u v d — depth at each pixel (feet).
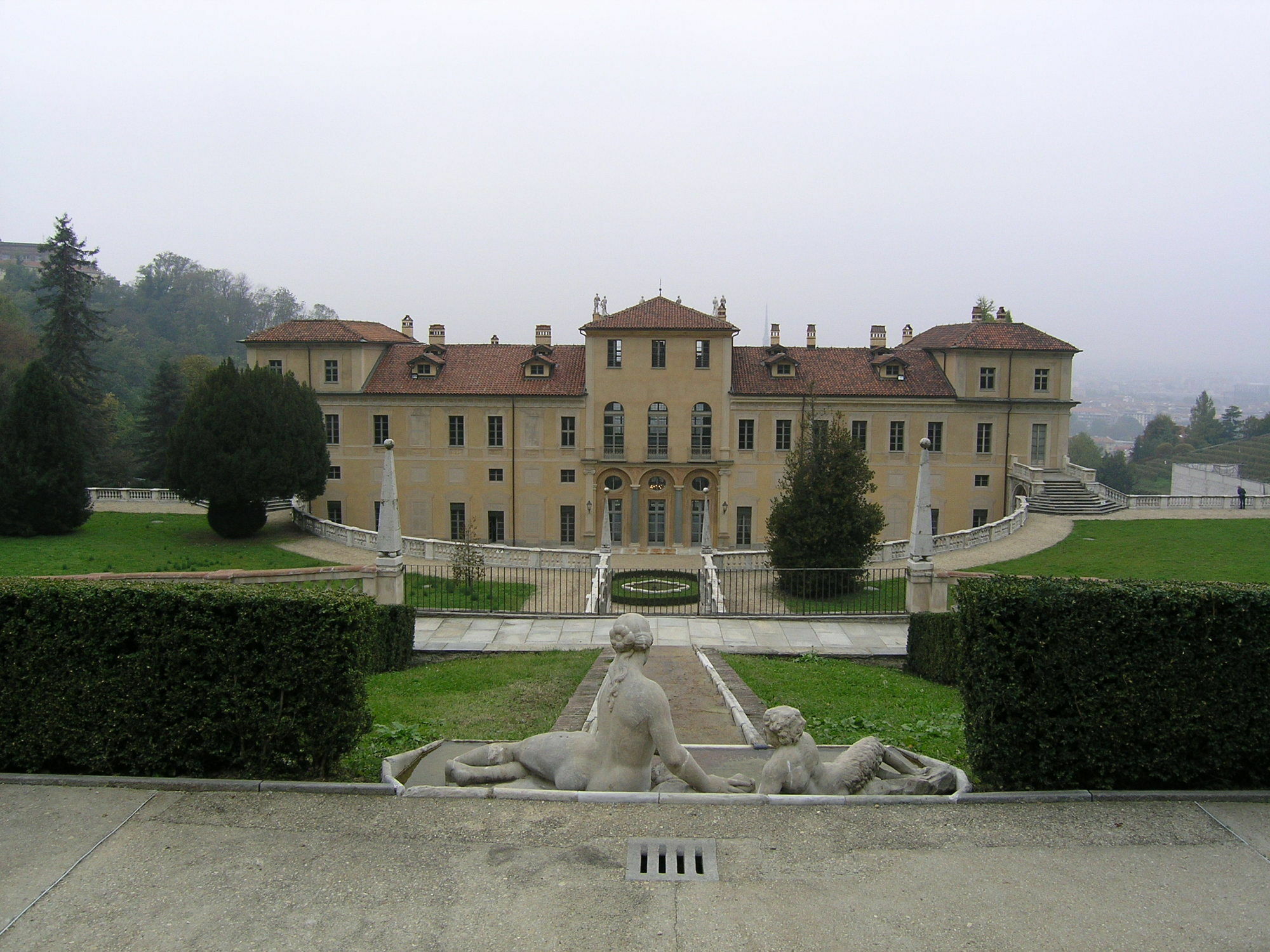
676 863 25.03
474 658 65.82
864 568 108.37
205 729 31.14
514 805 28.55
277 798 29.25
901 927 22.03
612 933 21.67
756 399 169.58
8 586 32.14
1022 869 24.95
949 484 171.73
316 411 153.58
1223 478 238.27
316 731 31.30
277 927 21.99
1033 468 164.35
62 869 24.73
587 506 172.45
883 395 168.76
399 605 66.44
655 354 169.78
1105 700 30.42
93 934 21.66
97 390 231.50
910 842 26.40
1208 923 22.34
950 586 76.28
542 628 74.84
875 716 46.93
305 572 72.43
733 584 110.63
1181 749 30.45
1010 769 30.81
